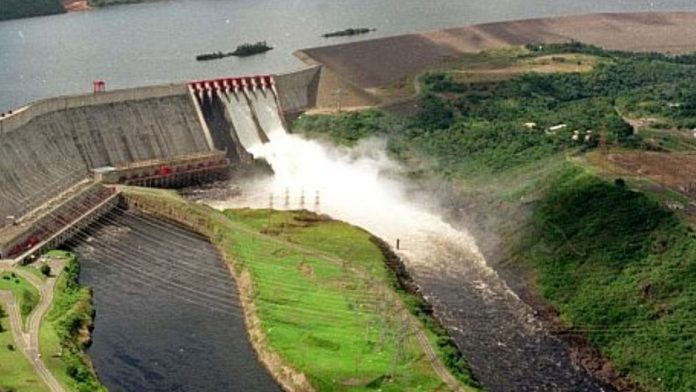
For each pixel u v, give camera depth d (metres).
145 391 196.25
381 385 192.25
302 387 194.38
